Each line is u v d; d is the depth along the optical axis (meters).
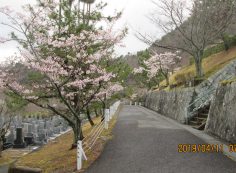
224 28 22.83
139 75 50.28
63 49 11.92
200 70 22.00
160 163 8.88
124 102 65.44
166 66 38.84
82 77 12.75
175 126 17.28
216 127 13.38
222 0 21.27
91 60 12.13
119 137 13.46
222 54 27.28
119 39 12.55
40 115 32.47
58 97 12.64
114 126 17.45
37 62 11.05
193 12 22.03
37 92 12.30
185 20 24.02
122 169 8.55
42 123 25.53
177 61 40.97
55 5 11.69
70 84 11.99
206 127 14.86
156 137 13.16
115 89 18.20
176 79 29.25
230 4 21.23
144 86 55.72
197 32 21.94
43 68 10.93
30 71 11.73
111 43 12.75
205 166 8.36
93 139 12.14
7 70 11.25
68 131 24.34
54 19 11.97
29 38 10.97
